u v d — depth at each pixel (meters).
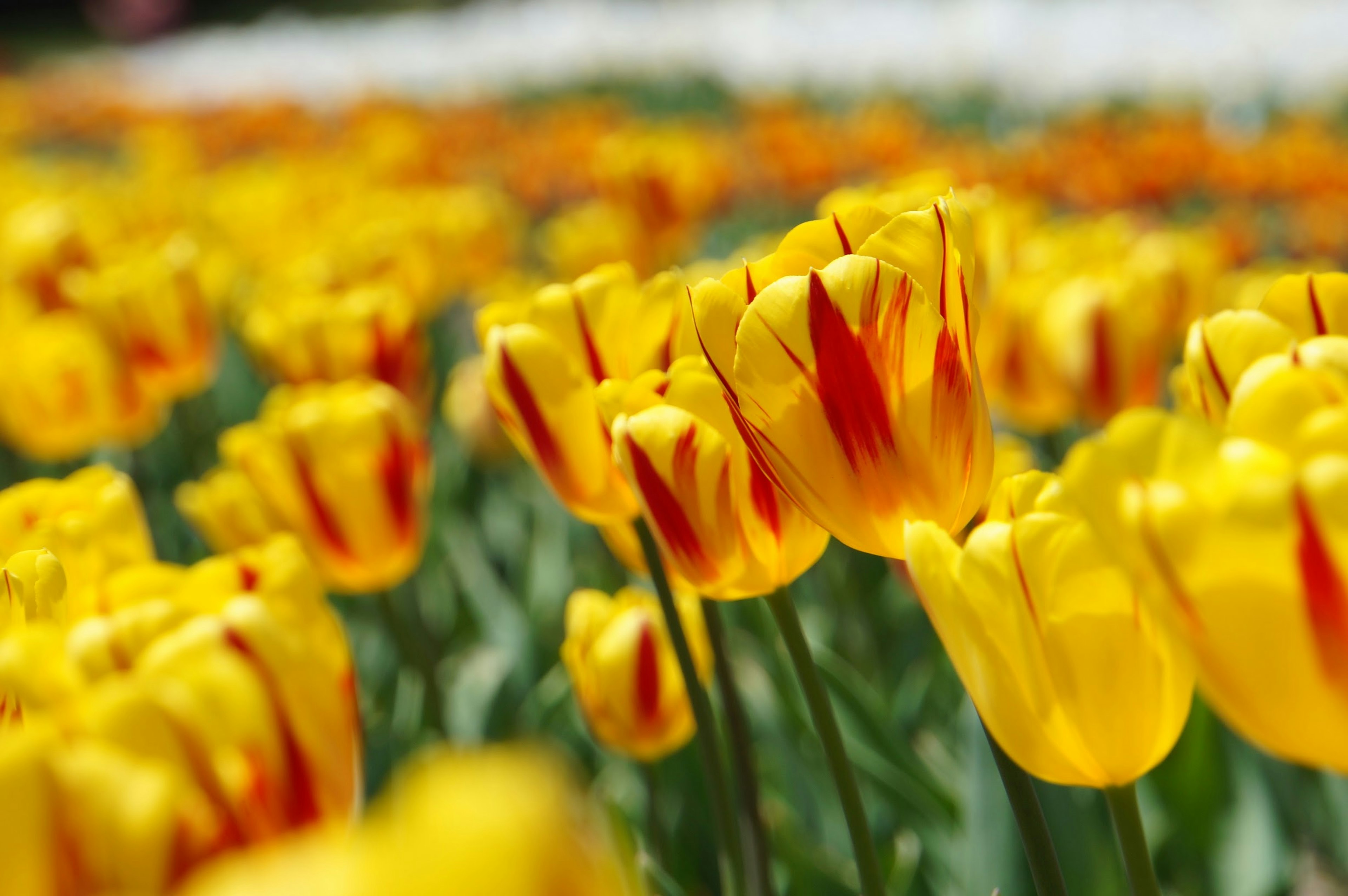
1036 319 1.10
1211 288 1.32
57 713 0.53
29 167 3.45
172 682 0.53
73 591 0.67
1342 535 0.52
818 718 0.69
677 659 0.76
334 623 0.62
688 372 0.68
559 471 0.74
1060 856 0.87
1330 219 2.64
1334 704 0.53
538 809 0.33
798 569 0.68
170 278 1.32
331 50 9.70
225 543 0.94
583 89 7.78
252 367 2.23
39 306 1.60
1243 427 0.55
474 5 12.05
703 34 7.81
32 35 15.82
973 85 6.46
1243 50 5.60
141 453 1.84
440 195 2.28
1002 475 1.00
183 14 15.08
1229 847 0.98
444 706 1.13
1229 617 0.53
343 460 0.88
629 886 0.71
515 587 1.69
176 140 3.87
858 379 0.61
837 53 7.21
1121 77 5.95
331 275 1.62
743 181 3.64
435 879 0.31
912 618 1.47
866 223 0.64
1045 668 0.58
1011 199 2.58
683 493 0.67
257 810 0.54
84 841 0.47
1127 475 0.54
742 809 0.76
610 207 1.88
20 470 1.81
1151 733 0.59
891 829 1.04
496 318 0.76
